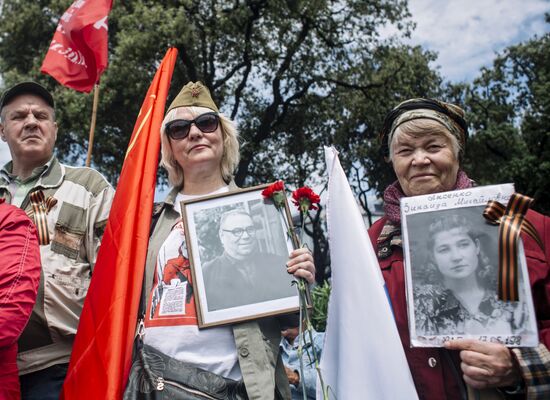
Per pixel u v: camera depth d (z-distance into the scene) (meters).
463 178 2.27
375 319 2.04
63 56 4.37
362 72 19.88
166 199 2.77
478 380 1.83
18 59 18.34
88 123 15.28
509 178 23.05
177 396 2.22
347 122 20.98
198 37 16.67
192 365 2.30
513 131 24.70
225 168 2.87
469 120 26.03
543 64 26.59
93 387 2.33
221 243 2.46
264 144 19.61
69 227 3.09
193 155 2.70
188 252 2.46
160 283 2.49
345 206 2.23
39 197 3.08
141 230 2.57
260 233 2.46
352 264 2.14
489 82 26.61
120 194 2.69
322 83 19.64
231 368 2.32
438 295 1.95
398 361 1.98
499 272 1.87
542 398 1.76
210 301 2.36
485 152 25.39
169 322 2.38
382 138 2.49
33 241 2.40
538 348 1.82
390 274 2.24
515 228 1.88
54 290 2.92
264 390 2.24
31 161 3.29
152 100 2.89
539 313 1.93
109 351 2.35
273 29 18.05
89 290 2.57
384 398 1.97
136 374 2.34
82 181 3.29
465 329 1.89
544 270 1.91
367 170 22.73
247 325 2.34
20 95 3.28
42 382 2.83
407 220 2.07
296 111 20.48
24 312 2.22
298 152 20.94
